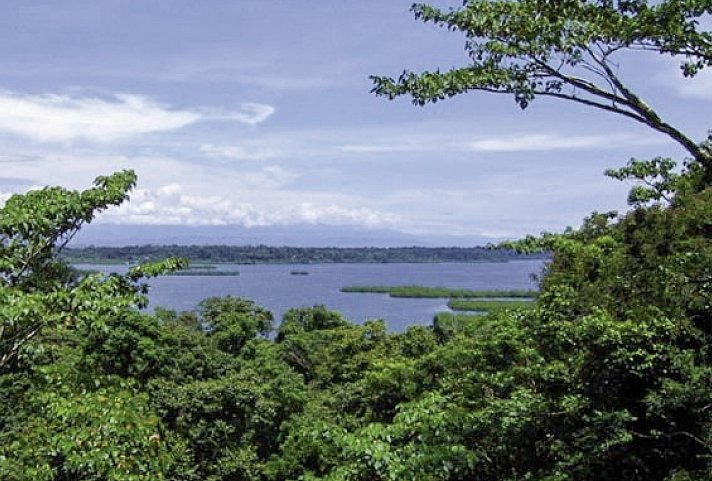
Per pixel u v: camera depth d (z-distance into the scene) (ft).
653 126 23.50
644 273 33.88
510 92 23.80
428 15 24.43
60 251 33.37
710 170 28.91
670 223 37.29
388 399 72.90
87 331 31.60
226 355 101.71
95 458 28.19
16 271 31.68
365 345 115.85
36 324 29.37
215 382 84.74
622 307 35.45
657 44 23.50
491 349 45.50
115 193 33.06
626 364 31.99
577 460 32.24
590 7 22.67
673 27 22.50
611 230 53.57
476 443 34.50
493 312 57.36
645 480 32.81
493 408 34.27
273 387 91.30
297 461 68.28
